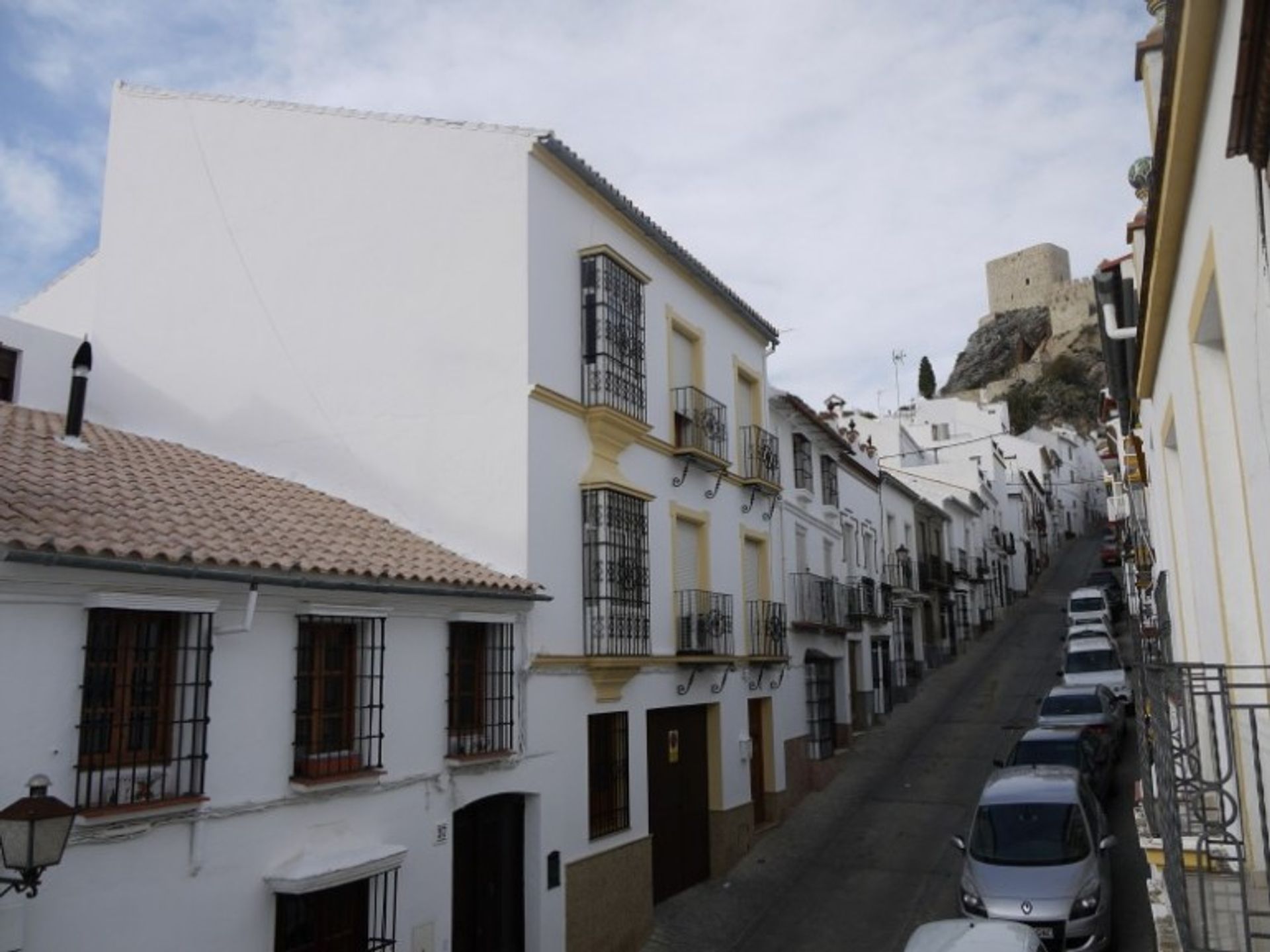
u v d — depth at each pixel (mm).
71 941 6914
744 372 19156
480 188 13117
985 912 11672
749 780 17688
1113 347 11477
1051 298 95688
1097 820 13281
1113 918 12828
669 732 15539
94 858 7129
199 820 7898
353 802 9352
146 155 15062
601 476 13523
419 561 10961
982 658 37562
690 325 17031
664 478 15742
